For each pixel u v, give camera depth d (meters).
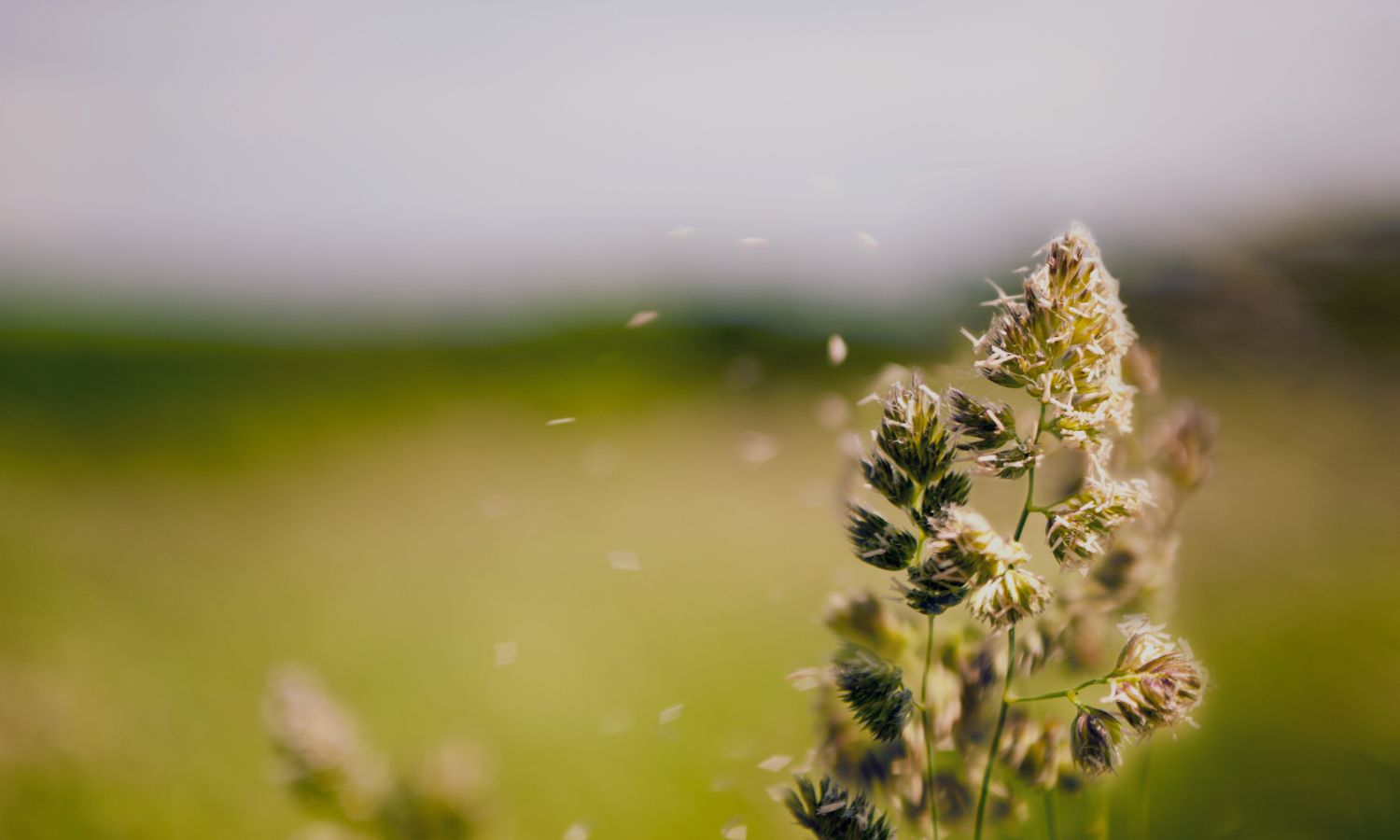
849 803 1.33
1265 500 3.66
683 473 8.07
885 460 1.29
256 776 3.60
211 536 8.59
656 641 4.50
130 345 14.82
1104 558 1.69
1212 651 3.19
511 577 6.41
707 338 10.42
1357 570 3.39
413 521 8.56
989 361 1.24
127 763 3.66
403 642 5.37
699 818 2.78
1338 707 2.84
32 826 3.29
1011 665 1.24
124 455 11.90
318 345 15.49
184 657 5.26
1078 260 1.22
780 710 3.43
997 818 1.56
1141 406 1.85
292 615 6.13
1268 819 2.42
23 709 4.11
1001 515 1.95
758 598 4.08
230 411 13.09
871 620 1.55
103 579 7.05
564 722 3.79
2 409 12.75
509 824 2.74
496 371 14.23
